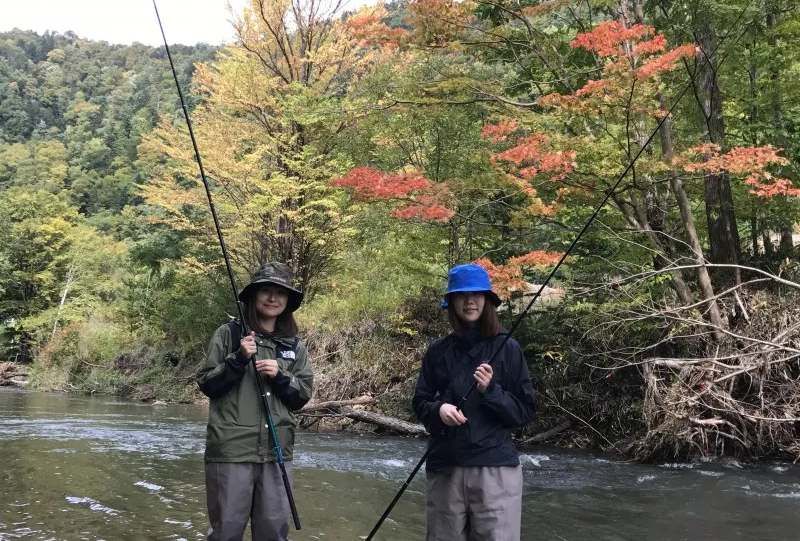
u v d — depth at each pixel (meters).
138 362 19.27
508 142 8.99
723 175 8.45
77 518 4.44
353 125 11.52
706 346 7.98
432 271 11.77
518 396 2.66
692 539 4.36
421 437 9.81
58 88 101.94
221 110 15.96
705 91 8.77
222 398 2.81
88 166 66.75
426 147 10.84
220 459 2.73
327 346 13.02
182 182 17.22
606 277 8.89
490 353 2.70
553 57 8.96
